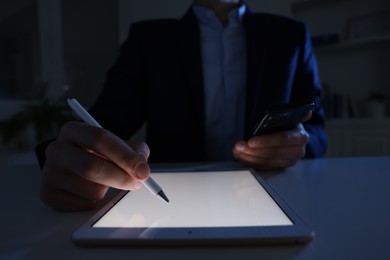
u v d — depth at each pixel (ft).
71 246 0.80
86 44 7.61
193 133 2.95
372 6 6.78
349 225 0.91
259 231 0.78
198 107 2.90
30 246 0.81
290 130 1.84
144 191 1.25
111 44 7.97
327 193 1.29
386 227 0.89
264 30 3.09
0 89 6.43
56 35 6.95
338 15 7.09
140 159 1.00
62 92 7.06
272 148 1.76
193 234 0.77
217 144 3.11
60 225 0.98
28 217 1.07
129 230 0.81
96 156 1.03
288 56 3.04
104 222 0.88
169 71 3.01
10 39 6.55
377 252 0.72
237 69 3.11
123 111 2.78
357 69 7.00
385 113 6.71
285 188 1.39
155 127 3.06
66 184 1.09
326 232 0.85
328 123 6.48
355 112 6.54
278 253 0.72
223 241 0.75
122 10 7.84
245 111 2.93
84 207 1.13
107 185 1.05
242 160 1.88
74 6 7.45
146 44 3.12
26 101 6.47
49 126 5.69
